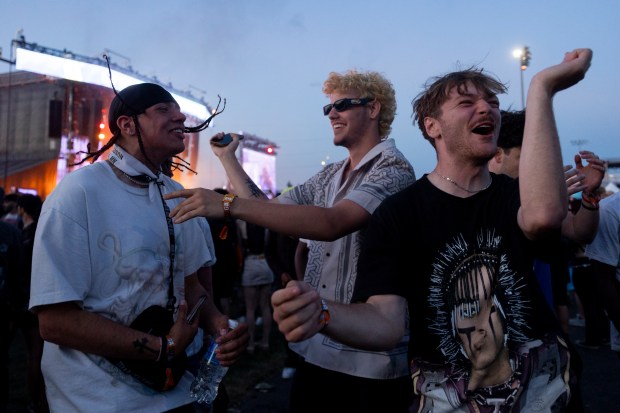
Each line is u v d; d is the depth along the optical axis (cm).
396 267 139
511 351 136
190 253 199
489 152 141
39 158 2378
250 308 595
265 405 411
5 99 2481
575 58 130
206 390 185
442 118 146
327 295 219
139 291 169
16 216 868
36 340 392
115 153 184
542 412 133
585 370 523
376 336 122
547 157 122
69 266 157
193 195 166
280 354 584
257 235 591
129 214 174
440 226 143
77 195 164
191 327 171
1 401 361
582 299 625
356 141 232
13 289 369
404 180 204
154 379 164
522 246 135
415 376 146
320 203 253
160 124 184
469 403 137
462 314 139
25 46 1223
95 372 162
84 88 1878
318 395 217
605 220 254
